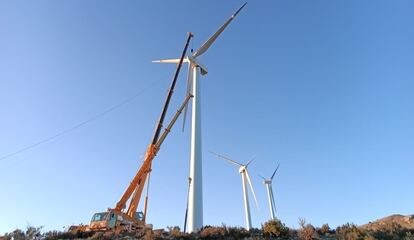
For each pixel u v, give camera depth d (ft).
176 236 79.87
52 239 86.74
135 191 110.93
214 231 80.94
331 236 73.92
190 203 103.65
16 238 86.58
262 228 82.89
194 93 131.03
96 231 94.73
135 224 106.01
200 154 114.21
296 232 79.61
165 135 121.49
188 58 138.00
